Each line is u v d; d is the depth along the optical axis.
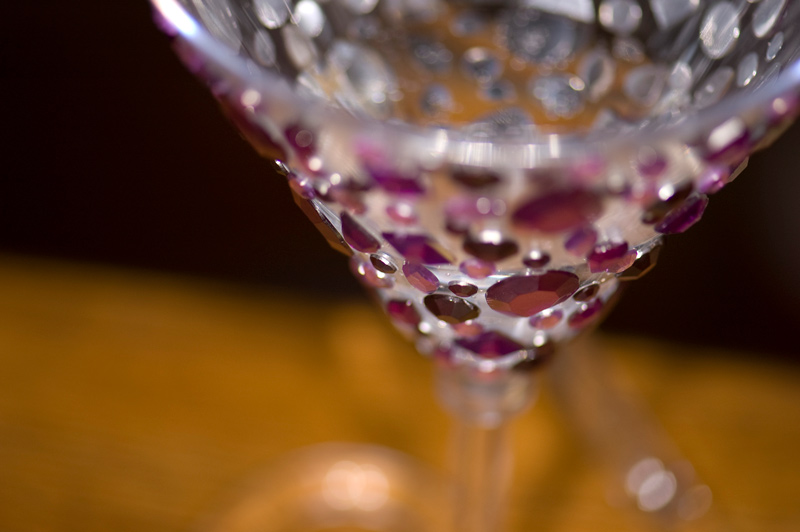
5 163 0.53
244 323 0.45
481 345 0.28
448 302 0.26
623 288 0.28
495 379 0.30
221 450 0.41
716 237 0.47
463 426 0.33
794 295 0.48
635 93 0.30
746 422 0.41
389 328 0.45
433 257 0.25
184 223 0.53
